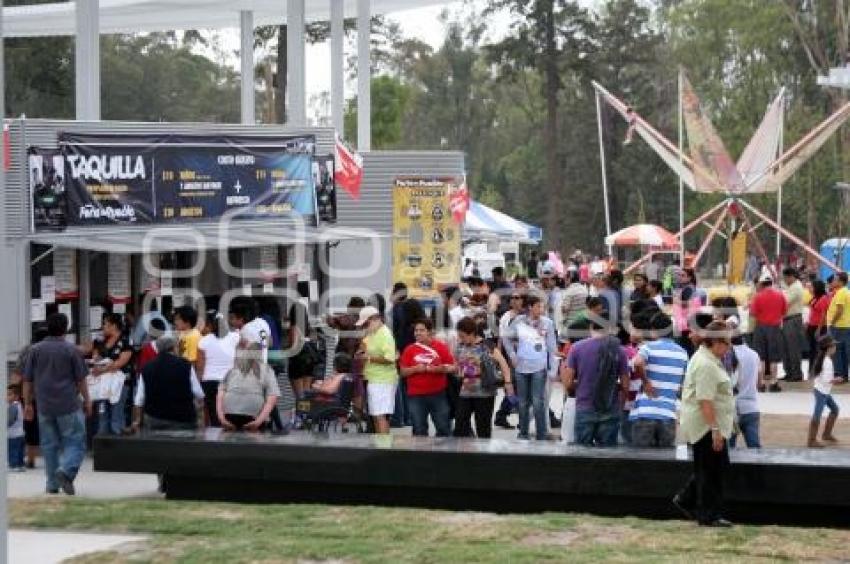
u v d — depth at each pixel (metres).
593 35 101.12
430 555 13.92
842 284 35.16
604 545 14.46
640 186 107.75
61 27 53.19
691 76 105.12
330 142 30.64
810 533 15.27
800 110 91.38
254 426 19.78
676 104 109.69
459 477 17.27
